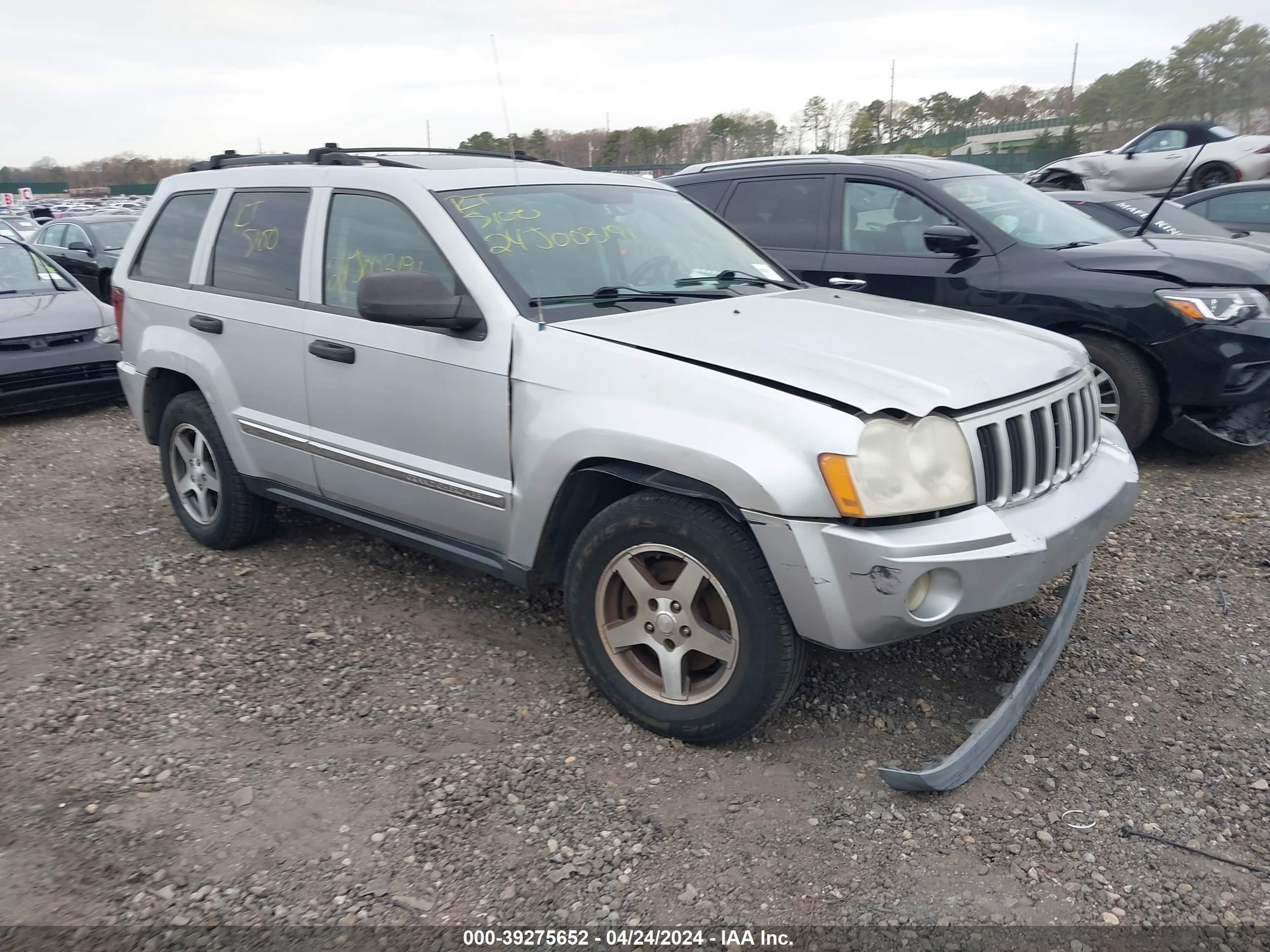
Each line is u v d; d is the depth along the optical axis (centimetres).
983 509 292
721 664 315
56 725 339
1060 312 598
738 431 288
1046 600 427
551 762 316
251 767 314
